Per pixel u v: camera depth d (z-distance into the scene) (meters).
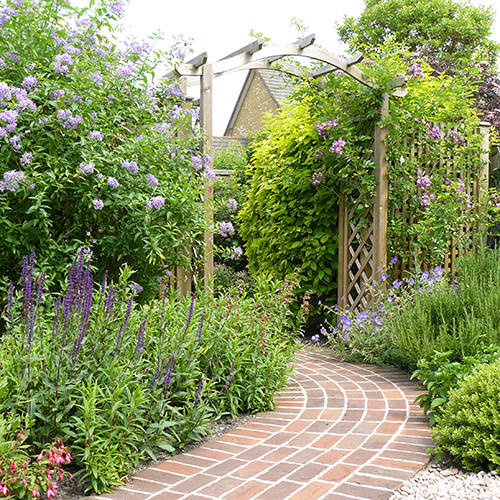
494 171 7.36
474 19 15.17
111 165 4.31
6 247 4.10
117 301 3.42
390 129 5.86
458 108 6.30
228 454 3.01
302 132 6.62
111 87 4.69
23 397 2.57
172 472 2.77
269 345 4.04
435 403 3.15
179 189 4.46
